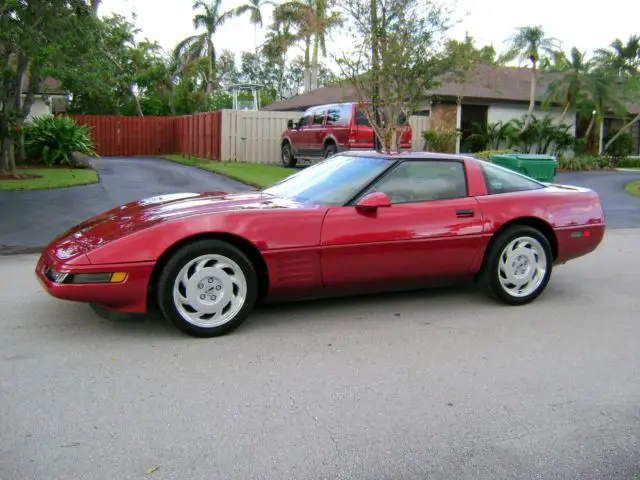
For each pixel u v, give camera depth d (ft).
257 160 73.36
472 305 18.63
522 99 84.23
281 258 15.58
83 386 12.21
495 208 18.02
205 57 141.69
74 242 15.14
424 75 40.42
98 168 63.72
